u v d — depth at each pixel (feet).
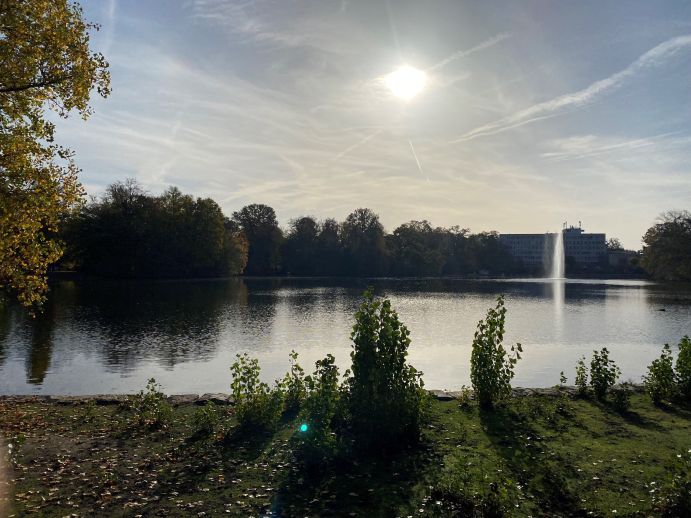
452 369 60.75
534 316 124.26
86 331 91.30
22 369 60.13
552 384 52.75
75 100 38.47
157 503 20.62
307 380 27.43
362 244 387.55
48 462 25.12
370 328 27.48
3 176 35.81
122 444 27.89
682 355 38.14
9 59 34.96
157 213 263.08
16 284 37.06
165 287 214.90
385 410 26.08
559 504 20.06
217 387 51.70
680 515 18.69
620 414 33.63
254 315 120.16
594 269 506.07
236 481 22.68
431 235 489.67
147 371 59.31
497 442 27.50
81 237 239.71
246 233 376.27
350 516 19.30
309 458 24.25
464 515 18.94
